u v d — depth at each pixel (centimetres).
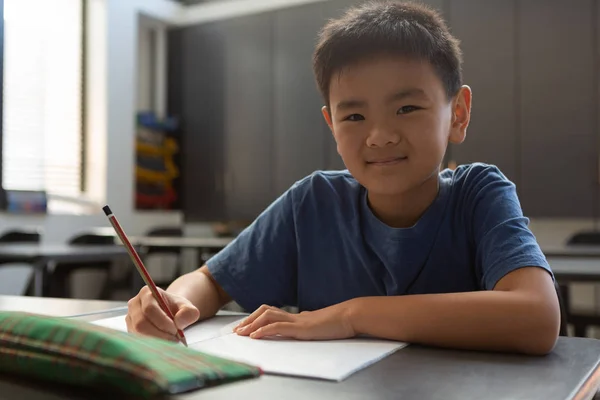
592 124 389
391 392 45
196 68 534
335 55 80
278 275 104
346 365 53
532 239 79
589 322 244
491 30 417
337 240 100
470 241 91
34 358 44
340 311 69
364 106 79
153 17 520
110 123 480
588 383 50
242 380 42
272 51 499
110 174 480
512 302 64
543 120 402
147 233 453
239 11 513
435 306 65
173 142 533
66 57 462
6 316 50
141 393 38
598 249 272
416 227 91
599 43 388
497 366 54
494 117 415
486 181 91
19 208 413
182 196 538
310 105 482
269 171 499
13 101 424
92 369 41
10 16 422
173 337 65
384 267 95
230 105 518
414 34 78
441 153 82
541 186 402
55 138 452
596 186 387
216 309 95
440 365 54
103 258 304
